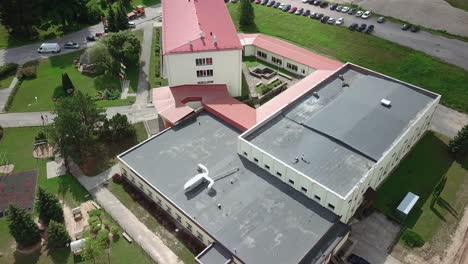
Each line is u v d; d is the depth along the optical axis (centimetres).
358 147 6562
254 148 6638
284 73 10331
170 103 8412
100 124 8438
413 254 6044
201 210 6128
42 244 6278
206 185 6531
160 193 6444
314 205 6091
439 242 6203
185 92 8744
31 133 8525
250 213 6028
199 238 6172
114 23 12125
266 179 6581
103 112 8244
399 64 10525
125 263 5988
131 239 6312
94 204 6925
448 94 9394
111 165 7719
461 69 10212
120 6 12112
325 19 12631
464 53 10919
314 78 9094
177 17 9669
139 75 10319
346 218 6053
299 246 5534
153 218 6662
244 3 12338
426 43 11419
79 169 7650
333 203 5825
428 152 7819
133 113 8988
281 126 7131
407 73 10169
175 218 6550
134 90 9775
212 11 9712
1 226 6575
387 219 6562
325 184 5997
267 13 13400
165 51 8481
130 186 7219
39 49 11431
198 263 5491
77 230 6412
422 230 6378
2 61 11062
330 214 5941
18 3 11644
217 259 5519
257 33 12181
